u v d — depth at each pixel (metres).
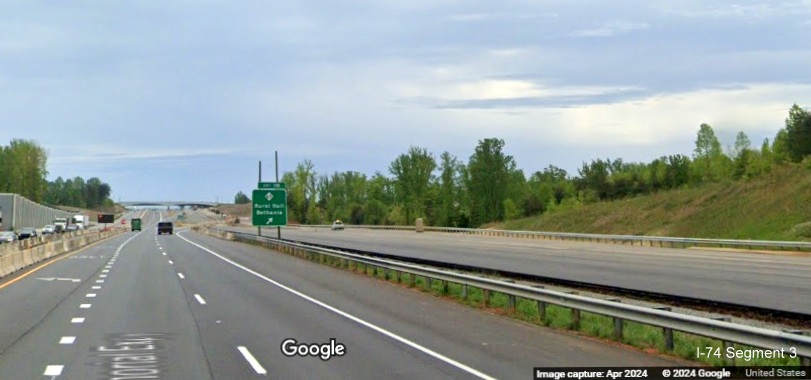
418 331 17.23
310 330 17.42
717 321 12.41
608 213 86.06
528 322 18.83
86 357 13.89
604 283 28.36
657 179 110.62
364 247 59.53
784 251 48.97
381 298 24.81
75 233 104.44
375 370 12.56
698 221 69.31
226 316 20.12
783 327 17.41
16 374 12.30
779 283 28.25
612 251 51.91
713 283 28.36
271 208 60.50
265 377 12.02
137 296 25.77
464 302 23.28
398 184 143.62
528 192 134.25
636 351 14.41
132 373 12.38
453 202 140.75
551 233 76.19
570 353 14.20
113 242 83.81
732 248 53.66
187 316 20.16
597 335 16.31
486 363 13.16
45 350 14.67
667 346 14.13
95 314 20.59
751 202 67.12
